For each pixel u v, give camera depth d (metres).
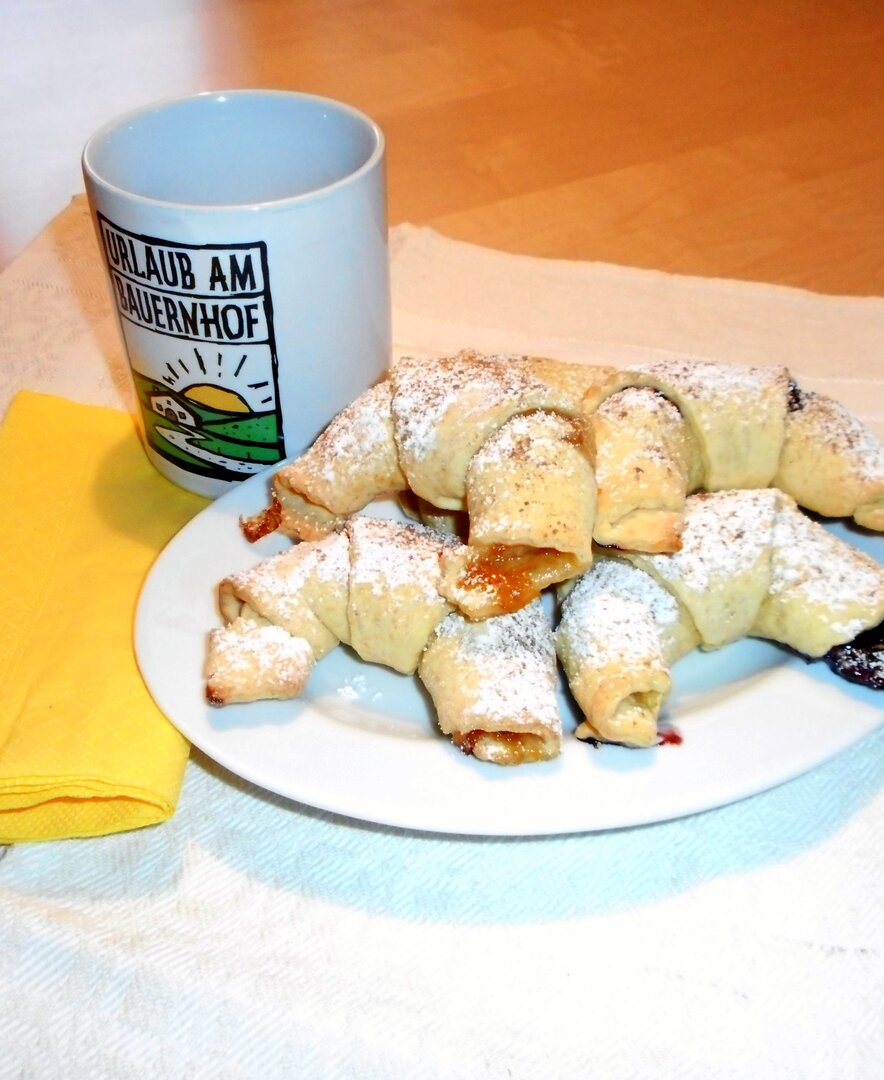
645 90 0.58
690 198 0.49
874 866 0.23
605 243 0.47
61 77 0.61
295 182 0.33
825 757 0.23
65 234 0.48
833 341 0.40
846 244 0.46
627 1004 0.21
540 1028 0.20
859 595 0.25
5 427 0.34
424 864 0.23
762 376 0.30
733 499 0.28
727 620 0.26
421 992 0.21
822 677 0.25
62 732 0.24
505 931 0.22
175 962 0.22
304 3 0.69
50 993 0.21
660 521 0.26
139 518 0.31
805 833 0.24
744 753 0.23
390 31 0.65
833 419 0.30
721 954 0.22
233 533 0.30
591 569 0.27
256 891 0.23
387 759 0.23
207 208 0.26
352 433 0.29
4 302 0.44
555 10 0.67
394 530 0.28
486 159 0.52
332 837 0.24
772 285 0.43
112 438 0.34
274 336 0.29
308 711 0.25
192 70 0.61
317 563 0.27
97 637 0.27
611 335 0.41
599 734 0.24
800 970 0.21
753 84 0.58
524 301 0.43
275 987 0.21
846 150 0.52
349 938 0.22
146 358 0.30
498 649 0.25
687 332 0.41
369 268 0.30
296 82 0.59
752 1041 0.20
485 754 0.23
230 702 0.24
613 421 0.28
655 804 0.22
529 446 0.26
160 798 0.23
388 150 0.53
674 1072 0.20
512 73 0.60
